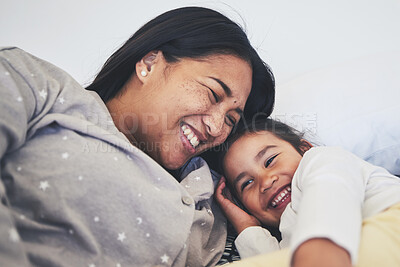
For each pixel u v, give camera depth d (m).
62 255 0.54
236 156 1.00
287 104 1.21
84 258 0.55
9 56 0.67
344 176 0.63
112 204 0.60
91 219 0.58
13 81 0.60
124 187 0.63
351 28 1.42
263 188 0.94
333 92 1.17
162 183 0.71
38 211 0.55
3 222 0.43
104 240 0.59
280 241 0.87
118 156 0.67
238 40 0.93
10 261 0.42
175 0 1.46
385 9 1.39
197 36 0.89
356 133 1.09
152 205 0.65
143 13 1.48
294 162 0.95
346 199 0.55
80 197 0.58
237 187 1.01
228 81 0.86
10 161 0.58
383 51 1.41
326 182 0.60
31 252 0.51
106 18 1.48
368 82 1.15
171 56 0.88
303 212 0.52
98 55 1.50
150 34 0.91
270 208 0.94
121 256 0.60
